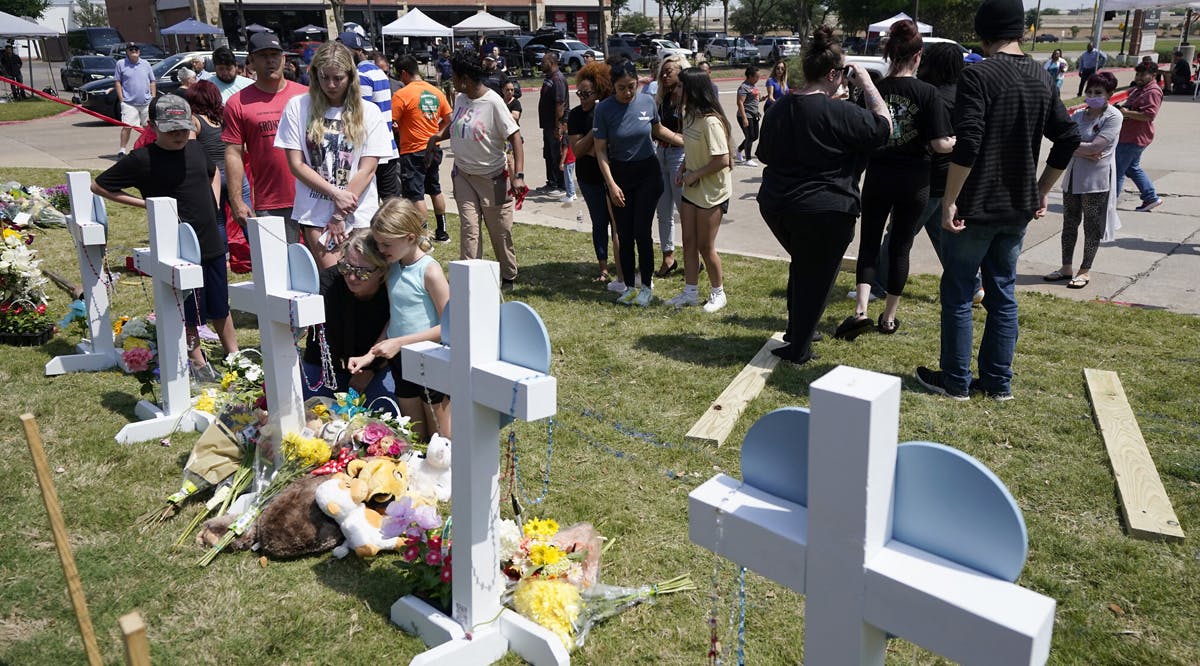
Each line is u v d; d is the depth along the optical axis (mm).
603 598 2898
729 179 6066
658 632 2795
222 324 5098
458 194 6668
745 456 1764
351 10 43750
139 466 3879
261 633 2771
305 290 3303
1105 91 6375
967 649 1410
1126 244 8141
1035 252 7906
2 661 2615
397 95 8016
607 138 6133
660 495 3684
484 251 8297
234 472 3572
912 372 5012
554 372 5152
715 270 6219
